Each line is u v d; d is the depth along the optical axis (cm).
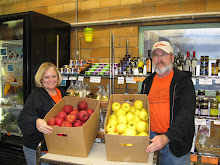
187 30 244
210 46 236
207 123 232
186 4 241
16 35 254
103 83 273
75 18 296
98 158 118
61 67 269
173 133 116
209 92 239
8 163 245
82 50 291
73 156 121
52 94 170
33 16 220
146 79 173
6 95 271
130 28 262
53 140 121
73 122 130
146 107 146
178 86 144
